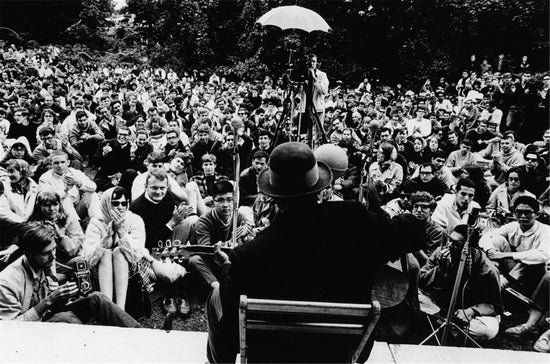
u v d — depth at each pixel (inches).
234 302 82.5
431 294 187.0
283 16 226.2
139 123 394.3
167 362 114.9
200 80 1170.6
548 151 365.4
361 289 84.2
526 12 1019.9
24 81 714.8
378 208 187.2
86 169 378.9
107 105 488.7
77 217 223.5
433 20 1117.1
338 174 147.1
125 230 183.6
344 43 1127.6
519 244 213.9
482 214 244.2
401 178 319.0
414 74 1113.4
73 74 1069.8
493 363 119.9
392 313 173.5
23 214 225.9
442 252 183.5
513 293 199.0
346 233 83.7
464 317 175.9
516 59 1082.1
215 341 90.2
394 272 144.3
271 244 81.7
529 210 209.0
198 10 1195.9
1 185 215.0
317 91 394.3
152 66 1270.9
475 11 1039.0
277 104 605.0
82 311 152.5
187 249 197.0
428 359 120.5
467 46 1095.6
